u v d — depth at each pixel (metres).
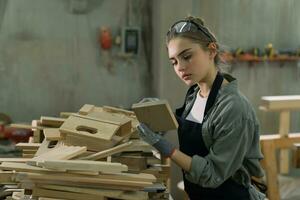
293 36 3.96
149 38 3.78
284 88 4.03
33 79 3.63
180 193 3.56
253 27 3.85
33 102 3.66
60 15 3.59
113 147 1.51
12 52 3.56
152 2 3.72
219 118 1.45
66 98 3.71
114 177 1.31
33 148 1.63
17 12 3.52
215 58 1.57
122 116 1.75
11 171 1.47
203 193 1.60
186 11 3.56
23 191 1.43
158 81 3.64
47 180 1.30
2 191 1.49
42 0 3.54
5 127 3.28
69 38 3.64
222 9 3.74
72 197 1.32
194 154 1.56
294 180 2.99
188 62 1.45
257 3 3.83
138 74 3.82
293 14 3.93
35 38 3.58
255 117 1.52
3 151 3.06
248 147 1.51
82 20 3.64
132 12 3.72
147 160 1.58
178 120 1.64
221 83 1.54
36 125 1.87
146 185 1.31
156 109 1.43
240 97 1.49
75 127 1.55
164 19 3.51
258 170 1.61
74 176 1.29
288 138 2.77
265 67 3.95
